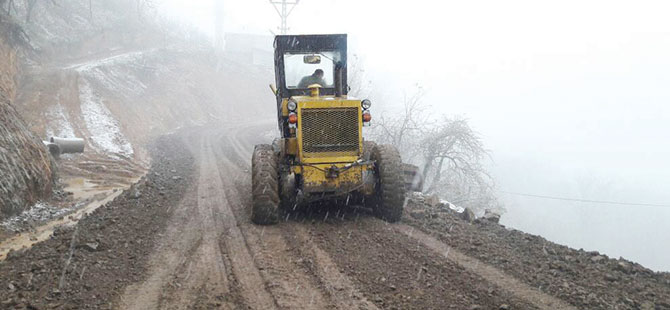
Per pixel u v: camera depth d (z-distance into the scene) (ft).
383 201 23.61
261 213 23.44
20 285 15.76
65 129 62.69
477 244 20.31
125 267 17.92
